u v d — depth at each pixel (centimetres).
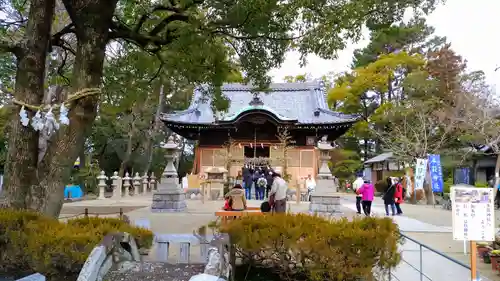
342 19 650
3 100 1268
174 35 757
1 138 1443
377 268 459
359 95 3334
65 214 1288
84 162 3083
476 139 2156
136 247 513
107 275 438
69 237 460
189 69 925
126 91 1073
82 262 454
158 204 1405
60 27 1088
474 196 425
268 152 2922
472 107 2219
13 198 566
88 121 608
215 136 2738
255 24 698
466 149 2547
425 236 950
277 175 885
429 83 2706
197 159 2702
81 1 600
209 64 930
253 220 495
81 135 602
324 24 671
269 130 2697
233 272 472
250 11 674
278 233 462
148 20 882
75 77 607
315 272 445
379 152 3891
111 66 1071
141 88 1077
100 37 617
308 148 2677
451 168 2695
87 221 543
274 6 661
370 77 3134
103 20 619
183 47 799
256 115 2509
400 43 3612
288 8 669
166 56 940
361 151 4209
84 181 2812
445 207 1739
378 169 3400
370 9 654
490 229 416
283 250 465
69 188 2358
